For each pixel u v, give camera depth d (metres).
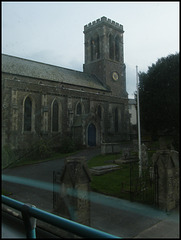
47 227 2.66
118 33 32.69
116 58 33.34
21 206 2.42
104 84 32.16
